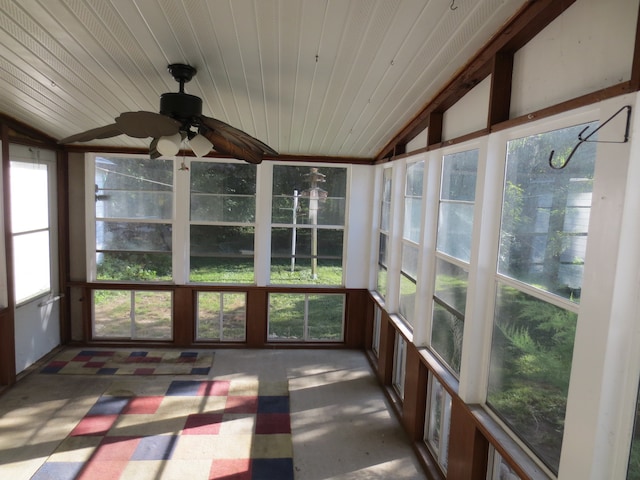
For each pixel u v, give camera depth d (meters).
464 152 3.04
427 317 3.74
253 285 5.95
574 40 1.88
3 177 4.46
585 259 1.67
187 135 3.00
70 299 5.88
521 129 2.27
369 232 5.97
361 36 2.48
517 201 2.35
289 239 6.00
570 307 1.84
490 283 2.59
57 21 2.48
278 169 5.88
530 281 2.19
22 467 3.36
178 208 5.75
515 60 2.41
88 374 5.03
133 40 2.65
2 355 4.59
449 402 3.32
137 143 5.38
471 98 2.97
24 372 5.00
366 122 4.17
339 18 2.31
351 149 5.37
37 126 4.79
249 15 2.33
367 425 4.13
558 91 2.00
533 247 2.17
